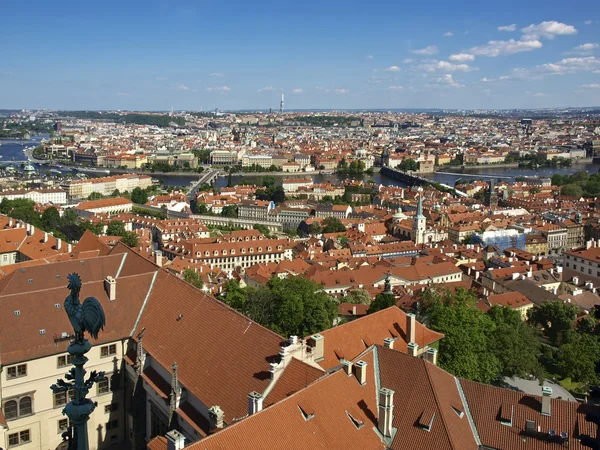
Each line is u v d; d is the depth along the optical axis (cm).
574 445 8188
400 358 9531
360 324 11969
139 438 11569
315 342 10631
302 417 7912
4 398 10900
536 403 8825
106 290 12525
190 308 11594
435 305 17312
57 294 12031
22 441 11212
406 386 9156
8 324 11181
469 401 9206
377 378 9494
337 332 11531
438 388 9000
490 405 9050
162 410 10631
